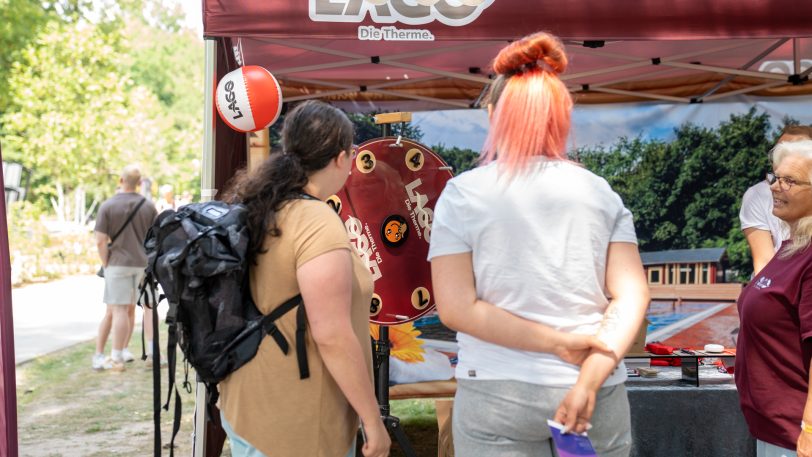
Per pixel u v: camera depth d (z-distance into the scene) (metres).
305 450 2.06
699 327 5.69
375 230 3.59
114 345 7.23
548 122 1.81
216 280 2.05
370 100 5.70
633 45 4.98
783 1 3.30
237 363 2.05
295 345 2.06
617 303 1.79
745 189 5.66
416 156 3.63
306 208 2.05
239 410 2.08
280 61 5.20
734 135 5.66
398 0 3.24
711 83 5.60
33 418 5.73
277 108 3.56
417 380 4.55
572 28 3.28
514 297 1.76
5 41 20.00
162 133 28.91
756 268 4.05
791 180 2.31
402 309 3.63
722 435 3.49
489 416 1.78
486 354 1.79
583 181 1.80
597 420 1.77
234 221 2.06
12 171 18.84
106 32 23.47
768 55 5.34
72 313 11.45
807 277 2.24
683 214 5.71
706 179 5.70
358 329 2.14
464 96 5.69
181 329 2.10
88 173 22.48
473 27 3.27
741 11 3.30
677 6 3.29
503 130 1.81
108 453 4.89
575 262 1.76
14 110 20.70
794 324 2.30
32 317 11.03
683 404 3.48
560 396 1.73
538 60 1.85
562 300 1.75
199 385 3.49
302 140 2.14
